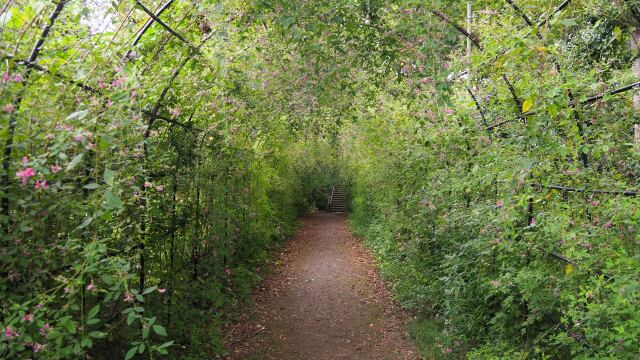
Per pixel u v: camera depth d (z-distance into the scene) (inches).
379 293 257.8
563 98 90.7
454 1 126.8
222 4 129.1
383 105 255.6
